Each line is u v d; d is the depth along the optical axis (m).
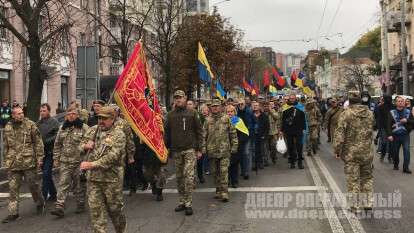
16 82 25.06
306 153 18.06
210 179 12.45
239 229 7.31
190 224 7.73
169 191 10.86
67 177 8.66
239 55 41.38
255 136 13.51
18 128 8.53
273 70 28.98
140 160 10.68
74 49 27.08
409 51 43.53
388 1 49.78
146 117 7.44
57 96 29.16
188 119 8.70
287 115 13.83
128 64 7.08
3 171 12.91
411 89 43.25
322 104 27.86
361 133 7.88
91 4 29.05
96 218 6.04
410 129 12.59
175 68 28.66
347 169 8.04
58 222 8.22
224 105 12.58
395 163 13.06
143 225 7.74
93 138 6.14
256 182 11.56
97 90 16.06
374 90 69.75
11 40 23.66
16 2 15.06
